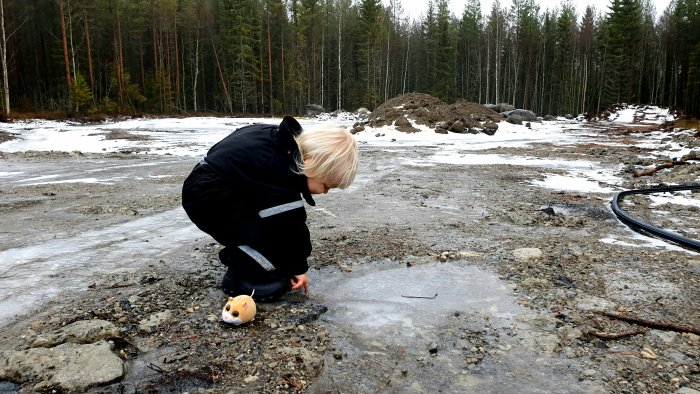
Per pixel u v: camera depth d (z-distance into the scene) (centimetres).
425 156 1208
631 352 219
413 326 245
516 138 1892
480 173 884
